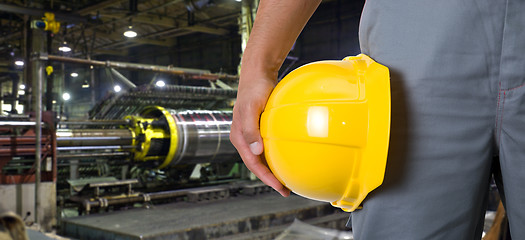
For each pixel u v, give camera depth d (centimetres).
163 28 1969
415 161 57
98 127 686
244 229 436
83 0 1541
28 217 446
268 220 457
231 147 573
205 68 2073
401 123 58
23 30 1372
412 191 58
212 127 557
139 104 648
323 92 62
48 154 467
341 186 62
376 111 58
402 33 59
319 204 513
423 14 57
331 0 1592
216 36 2020
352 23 1548
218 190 550
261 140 69
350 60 66
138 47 2428
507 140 54
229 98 675
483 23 54
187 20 1798
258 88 69
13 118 452
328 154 61
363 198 61
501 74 53
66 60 471
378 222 61
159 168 564
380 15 62
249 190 576
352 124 59
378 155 58
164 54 2286
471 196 57
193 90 621
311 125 61
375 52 63
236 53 1925
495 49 54
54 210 458
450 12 55
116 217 444
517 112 52
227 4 1576
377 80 59
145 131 531
